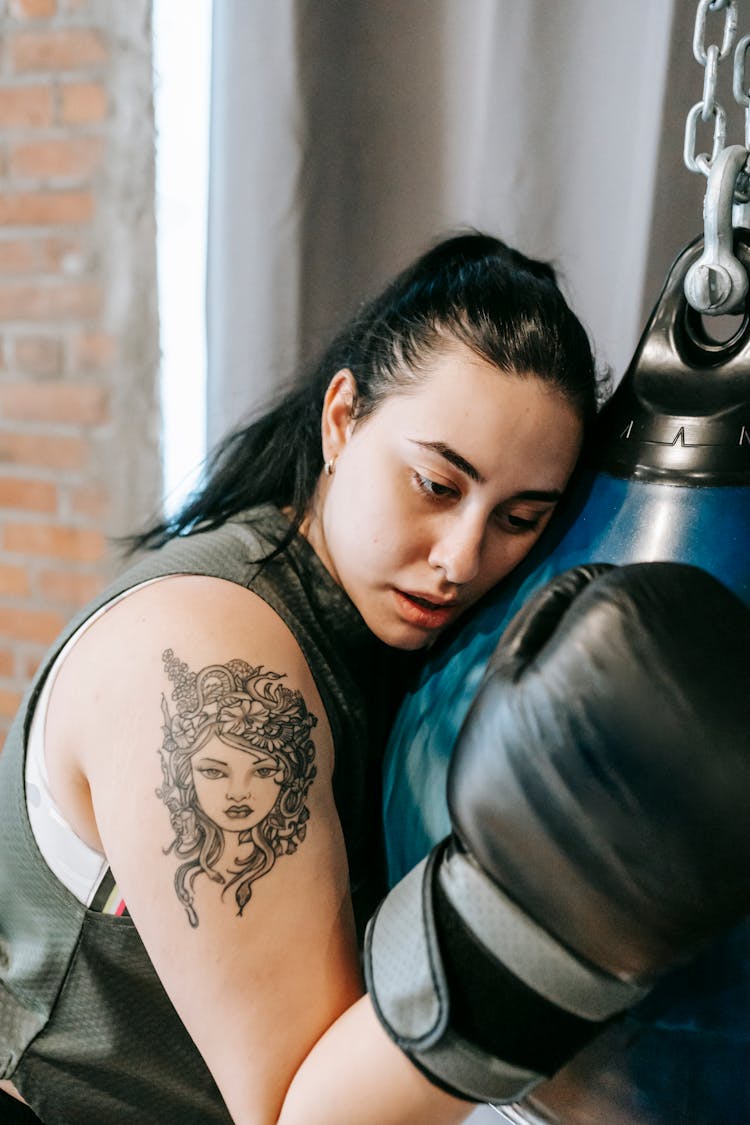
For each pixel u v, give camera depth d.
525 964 0.44
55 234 1.49
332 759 0.59
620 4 0.96
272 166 1.06
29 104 1.45
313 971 0.52
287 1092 0.50
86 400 1.55
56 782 0.64
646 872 0.41
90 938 0.65
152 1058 0.66
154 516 1.19
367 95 1.09
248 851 0.52
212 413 1.15
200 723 0.53
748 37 0.58
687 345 0.57
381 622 0.64
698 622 0.42
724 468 0.53
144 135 1.37
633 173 0.97
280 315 1.09
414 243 1.11
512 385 0.57
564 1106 0.53
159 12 1.31
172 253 1.41
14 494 1.65
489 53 1.00
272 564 0.65
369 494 0.62
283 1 1.02
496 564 0.61
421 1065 0.46
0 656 1.73
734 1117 0.49
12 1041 0.67
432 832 0.57
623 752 0.41
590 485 0.59
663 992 0.48
